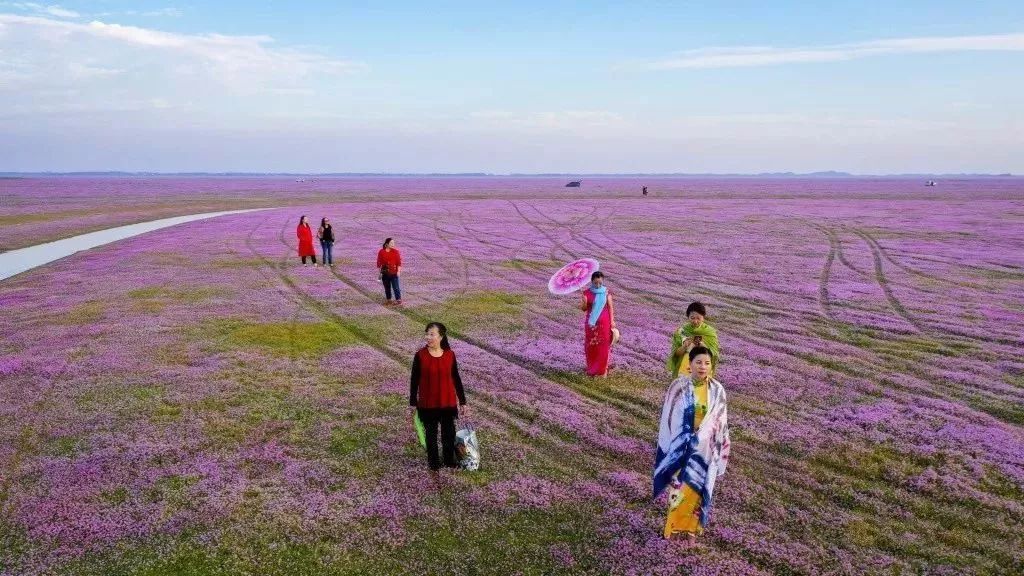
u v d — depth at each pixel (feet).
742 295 73.15
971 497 26.30
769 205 254.68
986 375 43.34
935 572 21.27
